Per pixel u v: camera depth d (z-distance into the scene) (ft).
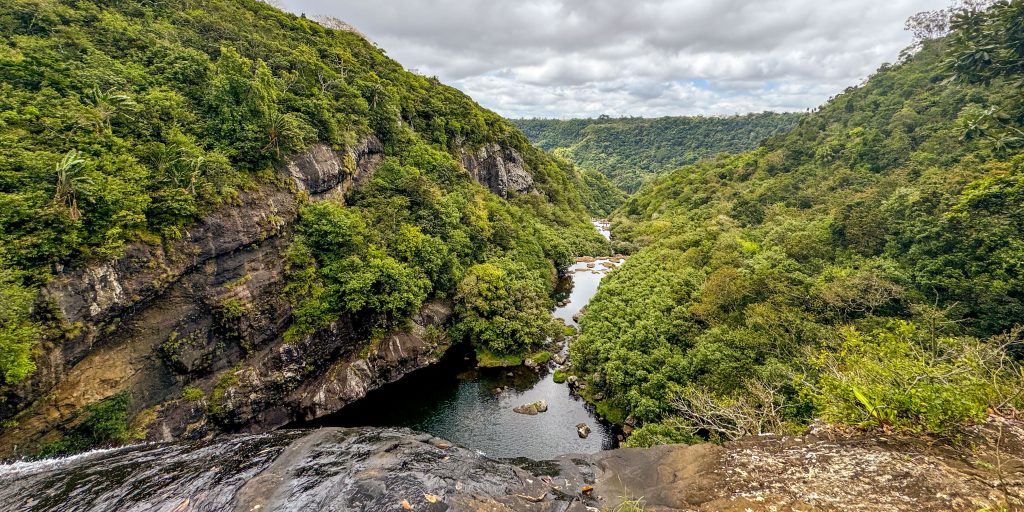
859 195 159.63
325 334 110.93
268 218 107.34
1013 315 72.13
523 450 92.84
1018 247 79.77
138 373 81.41
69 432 70.54
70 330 71.31
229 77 113.91
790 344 79.56
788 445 36.37
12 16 105.19
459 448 43.39
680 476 35.40
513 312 143.13
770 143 341.41
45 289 69.05
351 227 125.29
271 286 105.09
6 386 64.39
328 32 258.16
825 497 29.07
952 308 79.97
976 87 189.67
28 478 46.39
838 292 88.28
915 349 51.21
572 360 123.85
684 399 78.79
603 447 92.94
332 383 108.68
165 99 108.06
